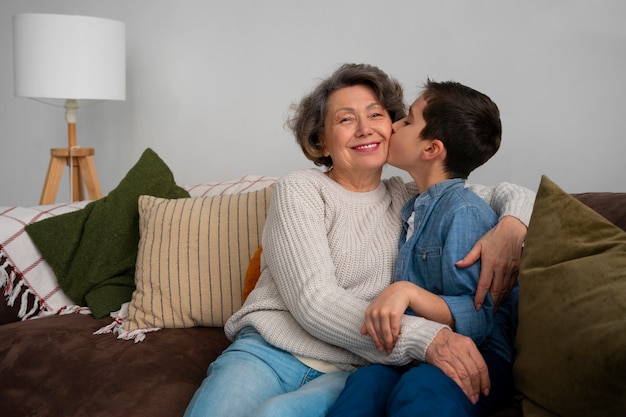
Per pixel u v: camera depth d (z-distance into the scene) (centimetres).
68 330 196
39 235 222
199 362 177
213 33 329
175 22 340
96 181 323
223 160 334
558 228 130
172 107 347
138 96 358
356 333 139
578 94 235
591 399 110
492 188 171
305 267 149
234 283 199
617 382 106
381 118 162
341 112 161
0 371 178
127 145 366
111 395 162
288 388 149
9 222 223
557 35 237
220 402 137
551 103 241
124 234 219
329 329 142
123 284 215
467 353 125
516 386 129
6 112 412
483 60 252
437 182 158
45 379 171
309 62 299
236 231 203
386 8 274
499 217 154
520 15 243
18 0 400
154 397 160
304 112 170
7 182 417
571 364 113
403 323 134
